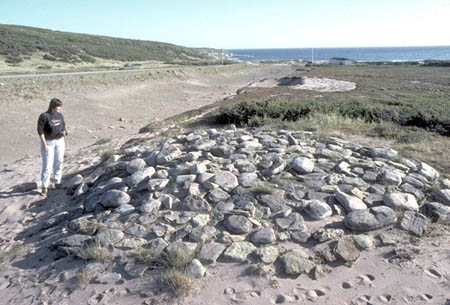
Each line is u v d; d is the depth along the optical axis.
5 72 35.28
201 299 3.10
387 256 3.54
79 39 79.62
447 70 49.72
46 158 6.33
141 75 38.81
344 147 6.46
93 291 3.34
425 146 6.84
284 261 3.46
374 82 33.31
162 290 3.23
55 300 3.31
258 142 6.61
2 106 21.28
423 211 4.27
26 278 3.74
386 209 4.13
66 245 4.07
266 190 4.62
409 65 67.50
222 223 4.16
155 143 8.00
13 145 15.61
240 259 3.54
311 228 3.98
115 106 26.56
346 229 3.96
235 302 3.06
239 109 11.72
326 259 3.51
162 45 110.50
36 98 23.95
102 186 5.56
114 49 78.38
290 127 8.87
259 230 3.93
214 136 7.23
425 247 3.62
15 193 6.68
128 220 4.38
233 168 5.36
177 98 33.12
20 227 5.20
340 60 118.69
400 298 3.01
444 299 2.96
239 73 59.72
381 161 5.65
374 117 10.58
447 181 5.01
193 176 5.09
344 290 3.15
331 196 4.49
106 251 3.85
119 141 12.27
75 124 20.11
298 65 86.75
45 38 66.44
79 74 33.12
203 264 3.53
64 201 5.90
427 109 11.38
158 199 4.71
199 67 55.62
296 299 3.06
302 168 5.15
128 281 3.41
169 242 3.90
